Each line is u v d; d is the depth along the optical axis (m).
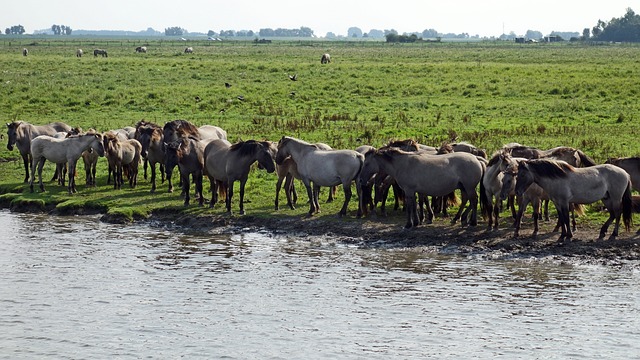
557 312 15.26
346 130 36.72
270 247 20.30
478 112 43.50
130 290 16.98
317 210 22.94
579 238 19.70
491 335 14.20
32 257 19.55
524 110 44.03
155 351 13.73
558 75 65.38
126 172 27.75
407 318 15.12
